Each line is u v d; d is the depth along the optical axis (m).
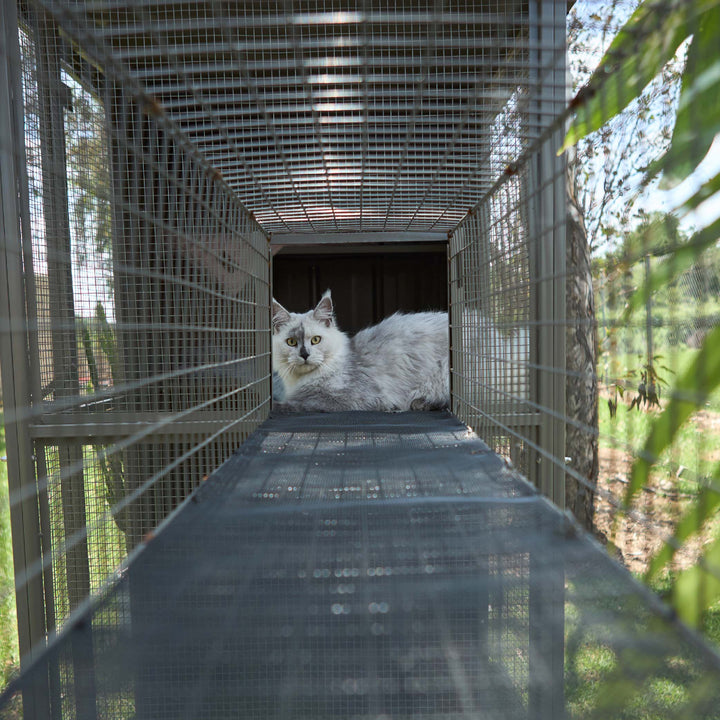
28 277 1.86
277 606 0.77
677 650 0.55
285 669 0.66
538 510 1.13
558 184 1.88
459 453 1.66
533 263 1.91
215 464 2.02
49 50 1.82
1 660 1.89
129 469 2.01
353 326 2.71
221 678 0.65
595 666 0.62
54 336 1.94
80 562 1.98
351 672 0.66
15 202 1.80
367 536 1.00
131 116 1.74
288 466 1.52
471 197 2.00
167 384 2.05
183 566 0.90
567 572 0.83
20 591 1.90
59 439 1.94
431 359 2.71
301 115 1.72
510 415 1.93
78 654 0.68
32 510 1.91
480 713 0.63
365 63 1.10
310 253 2.70
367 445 1.79
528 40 1.40
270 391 2.46
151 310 2.02
